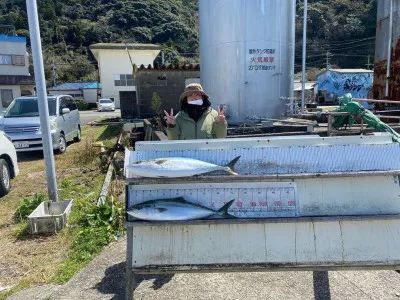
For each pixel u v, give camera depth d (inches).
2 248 151.1
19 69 1163.3
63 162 329.4
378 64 325.4
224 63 269.0
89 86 1786.4
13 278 127.0
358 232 80.5
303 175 79.9
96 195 217.6
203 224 80.0
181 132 126.5
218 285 116.0
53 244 153.2
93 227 163.3
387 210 80.7
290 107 277.9
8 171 241.0
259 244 80.8
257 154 83.5
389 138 84.4
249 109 268.7
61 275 126.4
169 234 81.8
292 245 80.6
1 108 1090.1
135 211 79.5
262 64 263.9
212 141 85.4
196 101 124.6
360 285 113.2
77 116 465.1
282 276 120.1
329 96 1267.2
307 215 80.5
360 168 81.4
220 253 80.7
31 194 233.8
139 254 80.9
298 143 84.2
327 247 80.1
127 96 638.5
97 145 340.8
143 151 85.4
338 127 173.3
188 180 80.9
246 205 81.3
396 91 293.6
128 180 81.0
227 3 259.6
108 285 118.8
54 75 2118.6
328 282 114.8
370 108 346.3
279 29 266.2
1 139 236.8
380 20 321.1
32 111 381.7
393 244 79.7
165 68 548.4
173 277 121.9
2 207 209.9
